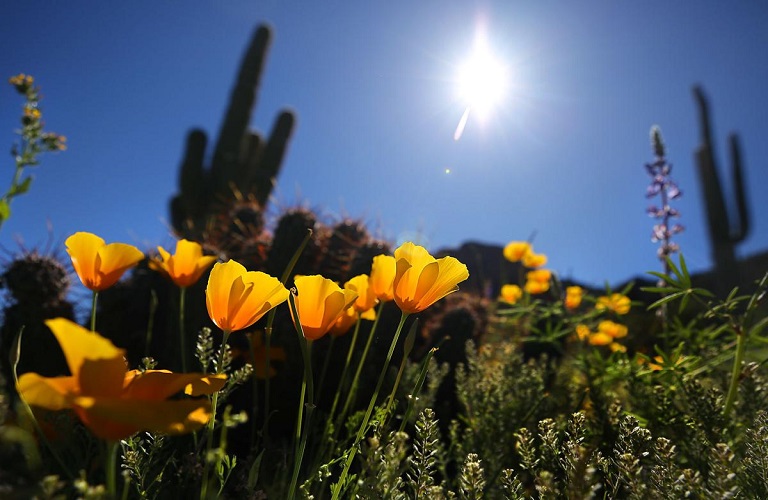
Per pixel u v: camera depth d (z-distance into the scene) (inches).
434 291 8.7
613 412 12.7
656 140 21.9
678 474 8.1
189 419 5.1
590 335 22.8
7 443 7.3
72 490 8.1
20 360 21.4
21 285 21.5
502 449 14.6
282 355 17.9
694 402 13.0
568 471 8.2
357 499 8.2
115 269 9.4
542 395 16.7
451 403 21.8
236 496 11.9
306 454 15.0
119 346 23.1
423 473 8.5
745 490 9.6
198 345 10.8
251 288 8.1
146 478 10.2
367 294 11.9
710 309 15.0
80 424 11.4
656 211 21.7
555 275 25.3
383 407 10.3
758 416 10.6
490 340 30.0
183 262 12.8
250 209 26.1
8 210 9.1
